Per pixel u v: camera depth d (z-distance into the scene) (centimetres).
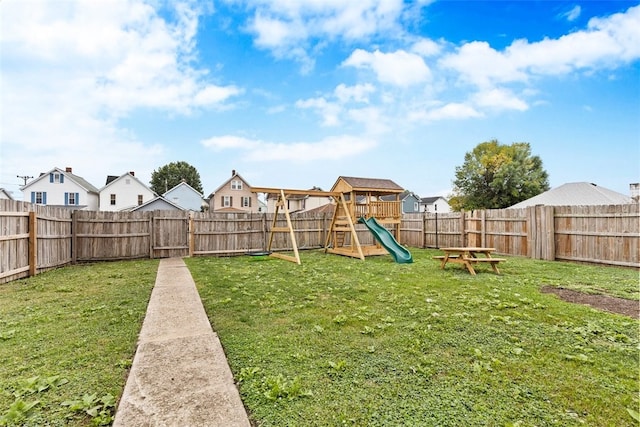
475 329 325
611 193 1439
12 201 591
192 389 211
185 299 454
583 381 223
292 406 195
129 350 275
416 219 1341
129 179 3047
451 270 714
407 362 253
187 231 1053
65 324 341
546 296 459
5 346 281
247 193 3434
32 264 654
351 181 1182
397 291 500
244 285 553
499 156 3183
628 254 708
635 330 319
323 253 1123
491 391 212
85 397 201
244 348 279
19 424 176
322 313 385
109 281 594
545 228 869
